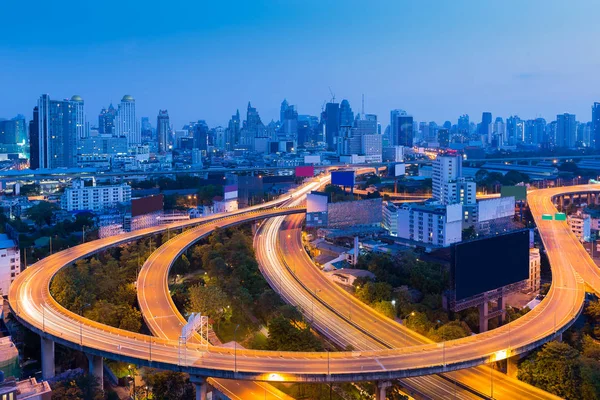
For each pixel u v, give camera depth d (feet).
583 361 623.36
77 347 641.40
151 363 593.83
